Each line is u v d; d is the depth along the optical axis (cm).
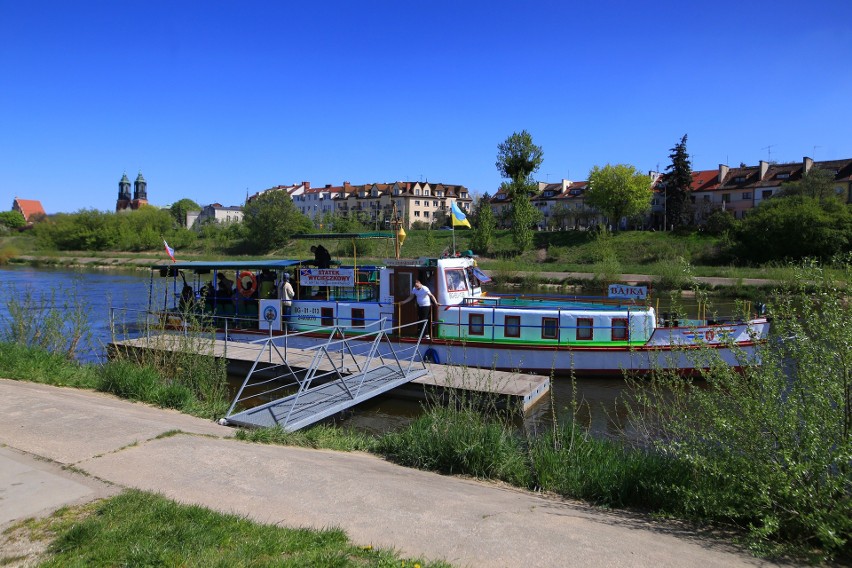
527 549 475
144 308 2350
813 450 504
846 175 6719
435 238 7375
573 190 9531
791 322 577
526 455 810
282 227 7200
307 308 1811
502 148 6412
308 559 427
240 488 586
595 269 4850
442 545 474
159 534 464
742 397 568
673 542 516
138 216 8175
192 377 1262
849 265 579
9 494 545
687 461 627
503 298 1958
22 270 5703
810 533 510
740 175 7706
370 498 580
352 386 1283
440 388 1320
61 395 1005
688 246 5778
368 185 11800
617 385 1520
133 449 689
